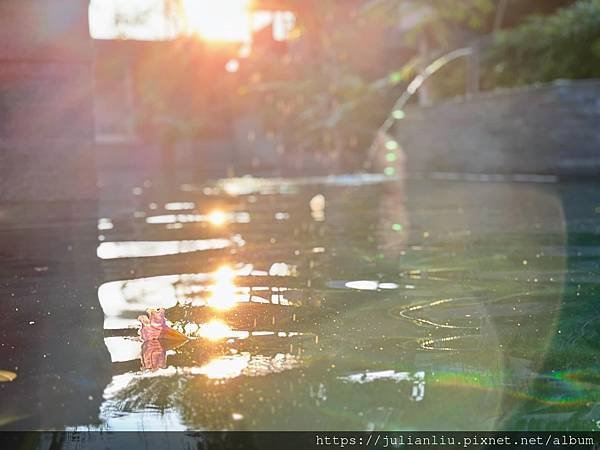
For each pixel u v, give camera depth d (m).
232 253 4.02
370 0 20.59
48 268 3.54
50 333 2.28
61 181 5.55
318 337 2.17
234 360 1.94
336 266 3.53
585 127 10.59
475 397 1.62
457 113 13.18
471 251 3.97
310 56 22.23
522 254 3.82
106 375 1.82
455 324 2.32
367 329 2.27
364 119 19.98
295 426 1.46
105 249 4.19
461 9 17.00
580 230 4.82
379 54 21.55
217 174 16.80
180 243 4.46
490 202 7.13
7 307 2.66
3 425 1.50
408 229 5.05
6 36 5.27
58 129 5.51
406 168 14.88
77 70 5.52
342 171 17.38
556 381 1.73
